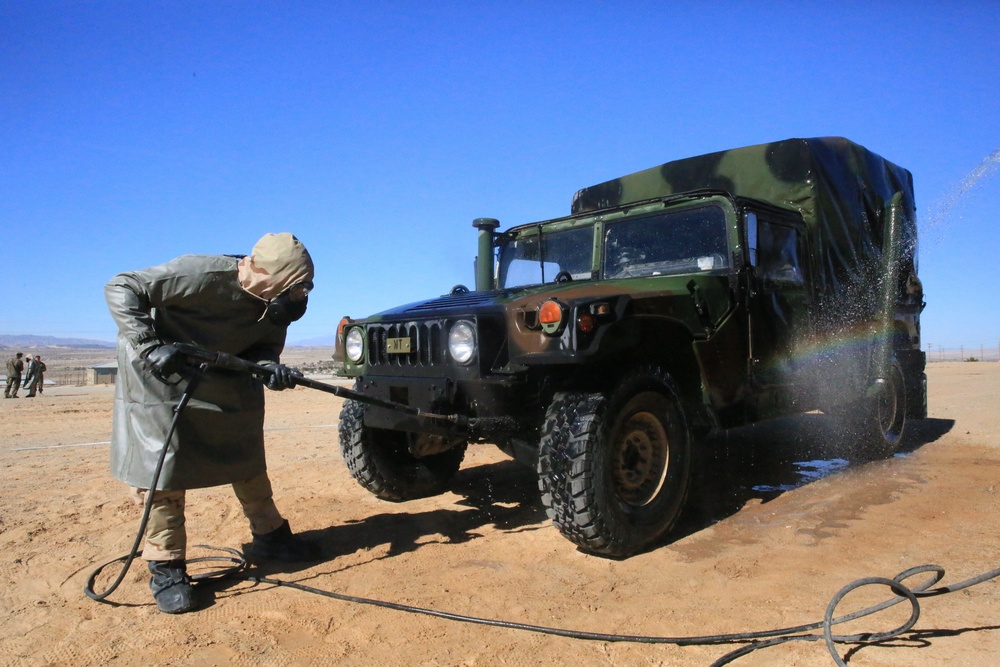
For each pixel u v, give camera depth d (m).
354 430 4.48
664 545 3.80
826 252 5.37
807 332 5.09
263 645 2.64
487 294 4.27
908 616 2.74
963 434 7.43
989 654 2.40
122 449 3.09
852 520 4.20
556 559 3.61
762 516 4.35
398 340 4.00
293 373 3.11
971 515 4.26
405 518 4.45
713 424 4.28
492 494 5.08
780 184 5.39
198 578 3.30
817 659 2.41
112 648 2.62
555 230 5.33
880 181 6.31
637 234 4.89
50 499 5.04
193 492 5.18
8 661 2.53
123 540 3.99
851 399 5.66
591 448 3.40
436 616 2.86
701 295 4.12
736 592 3.09
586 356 3.34
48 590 3.24
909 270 6.82
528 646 2.60
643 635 2.69
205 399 3.10
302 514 4.54
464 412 3.75
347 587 3.24
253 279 3.07
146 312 2.94
